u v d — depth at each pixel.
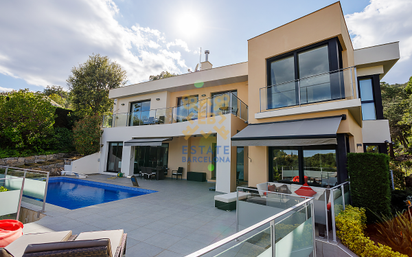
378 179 6.04
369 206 6.07
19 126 17.06
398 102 28.00
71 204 9.97
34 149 18.66
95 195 11.95
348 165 6.68
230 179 11.55
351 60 11.02
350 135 8.86
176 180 16.81
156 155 19.34
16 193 6.87
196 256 1.65
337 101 8.20
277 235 3.01
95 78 29.78
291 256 3.33
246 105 14.81
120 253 3.49
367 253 4.25
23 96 17.69
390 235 4.96
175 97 19.02
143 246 4.95
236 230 5.68
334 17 8.81
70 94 30.61
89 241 2.53
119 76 32.28
